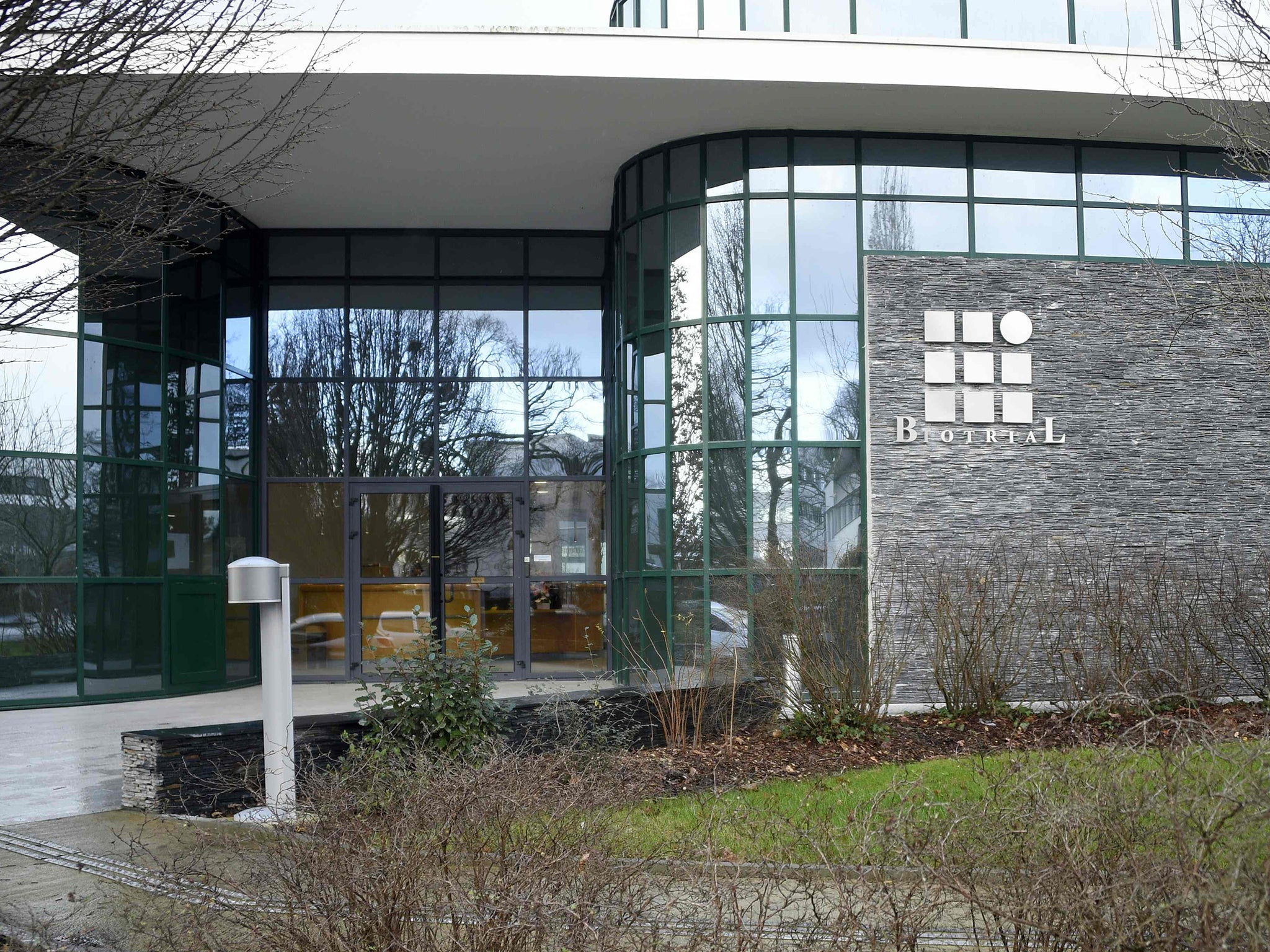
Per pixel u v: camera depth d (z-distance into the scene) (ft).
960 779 25.55
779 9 42.04
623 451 45.78
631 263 45.24
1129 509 40.96
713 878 12.43
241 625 50.55
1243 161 28.91
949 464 40.60
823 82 38.14
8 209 18.29
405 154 44.11
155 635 45.50
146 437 45.62
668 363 42.83
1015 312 41.52
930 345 41.19
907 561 39.47
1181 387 41.70
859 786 25.85
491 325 53.88
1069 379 41.39
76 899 18.52
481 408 53.42
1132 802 11.46
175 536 46.88
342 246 53.67
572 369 53.78
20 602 41.70
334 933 11.80
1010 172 42.75
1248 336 41.75
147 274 45.83
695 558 41.78
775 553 34.65
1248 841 10.37
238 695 46.32
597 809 13.58
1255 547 41.27
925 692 37.22
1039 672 36.58
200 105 22.66
